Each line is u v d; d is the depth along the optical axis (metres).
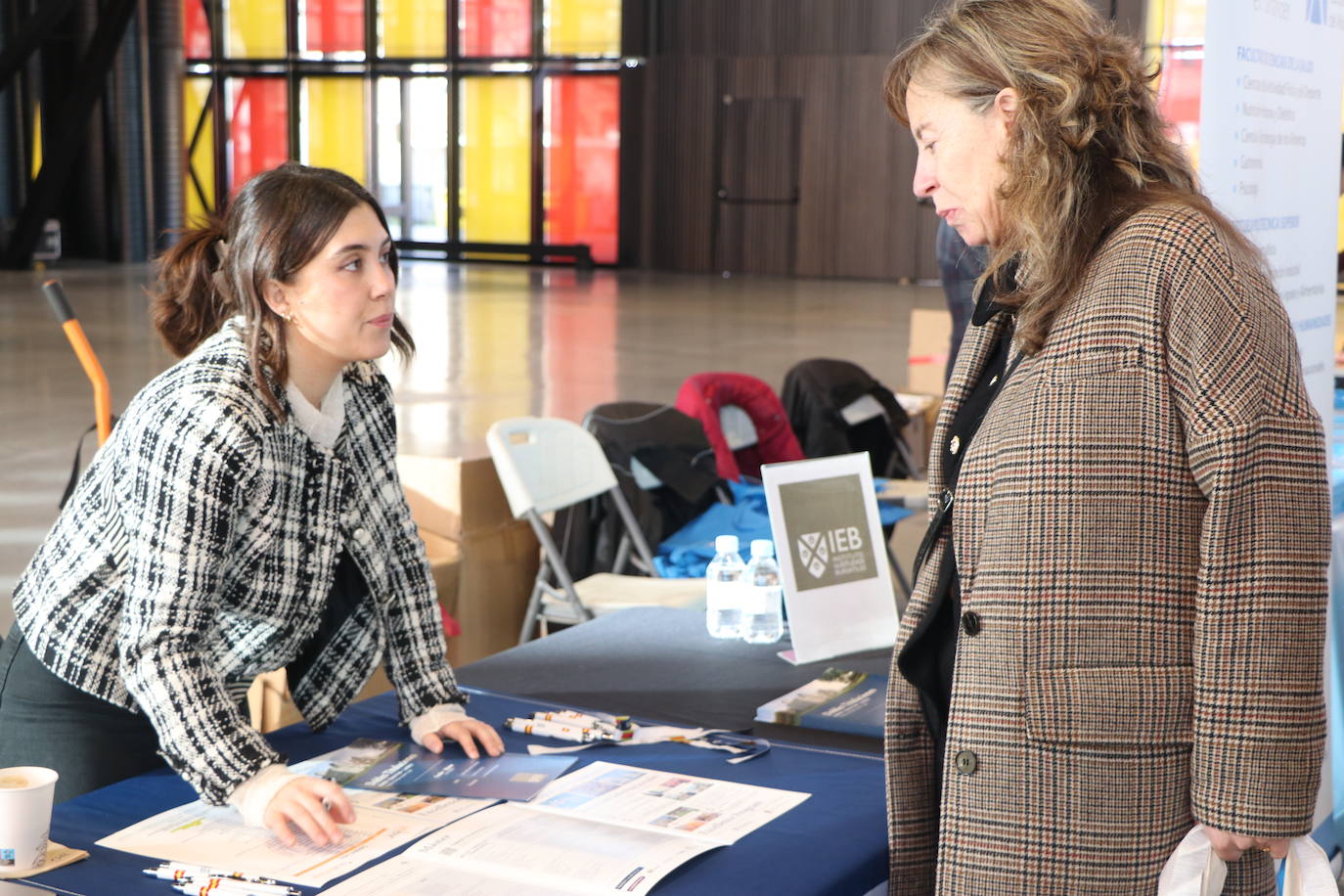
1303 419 1.19
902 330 12.12
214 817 1.48
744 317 13.16
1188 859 1.23
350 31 19.84
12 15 18.58
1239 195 2.10
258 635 1.65
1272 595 1.17
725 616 2.35
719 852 1.38
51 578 1.64
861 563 2.28
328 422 1.60
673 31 18.73
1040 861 1.27
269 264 1.47
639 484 3.86
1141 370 1.21
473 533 3.49
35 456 6.38
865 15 17.75
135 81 18.38
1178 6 15.56
